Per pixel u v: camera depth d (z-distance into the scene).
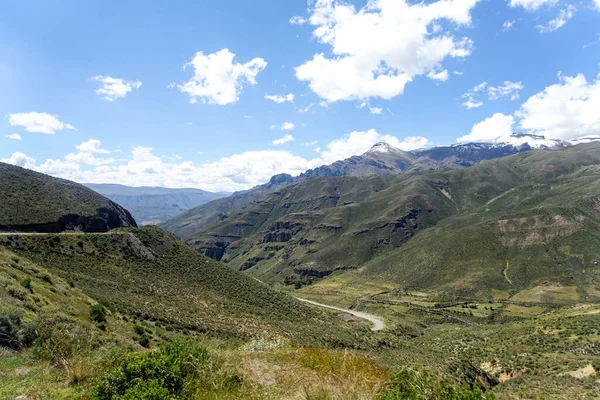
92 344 13.58
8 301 18.03
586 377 42.12
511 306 141.25
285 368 10.55
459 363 45.78
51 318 17.52
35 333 12.56
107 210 111.31
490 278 169.50
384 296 172.38
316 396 8.08
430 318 135.62
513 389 40.44
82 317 26.59
